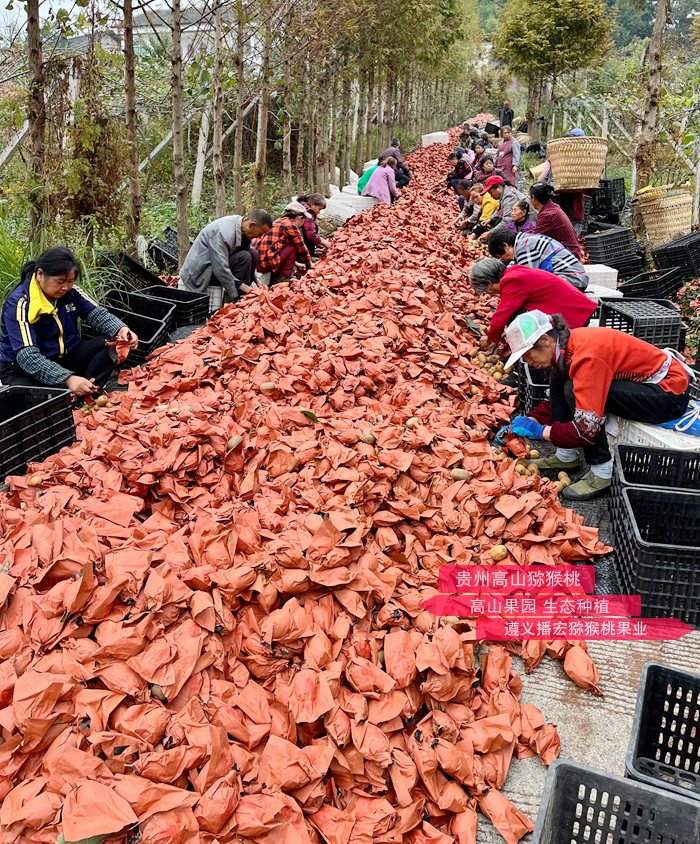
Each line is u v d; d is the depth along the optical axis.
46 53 6.67
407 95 26.58
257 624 2.57
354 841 2.00
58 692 2.08
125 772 2.00
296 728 2.24
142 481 3.28
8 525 2.96
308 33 10.64
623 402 3.83
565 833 1.89
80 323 5.27
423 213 11.80
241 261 7.06
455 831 2.15
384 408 4.35
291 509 3.23
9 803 1.89
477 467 3.81
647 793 1.78
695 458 3.66
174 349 5.05
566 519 3.56
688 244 7.97
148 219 10.38
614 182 12.15
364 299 5.74
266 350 4.84
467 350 5.63
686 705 2.34
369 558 2.90
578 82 23.30
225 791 1.94
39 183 6.04
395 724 2.33
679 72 16.88
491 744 2.36
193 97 11.24
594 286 6.85
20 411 4.28
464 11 27.78
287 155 11.59
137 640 2.29
